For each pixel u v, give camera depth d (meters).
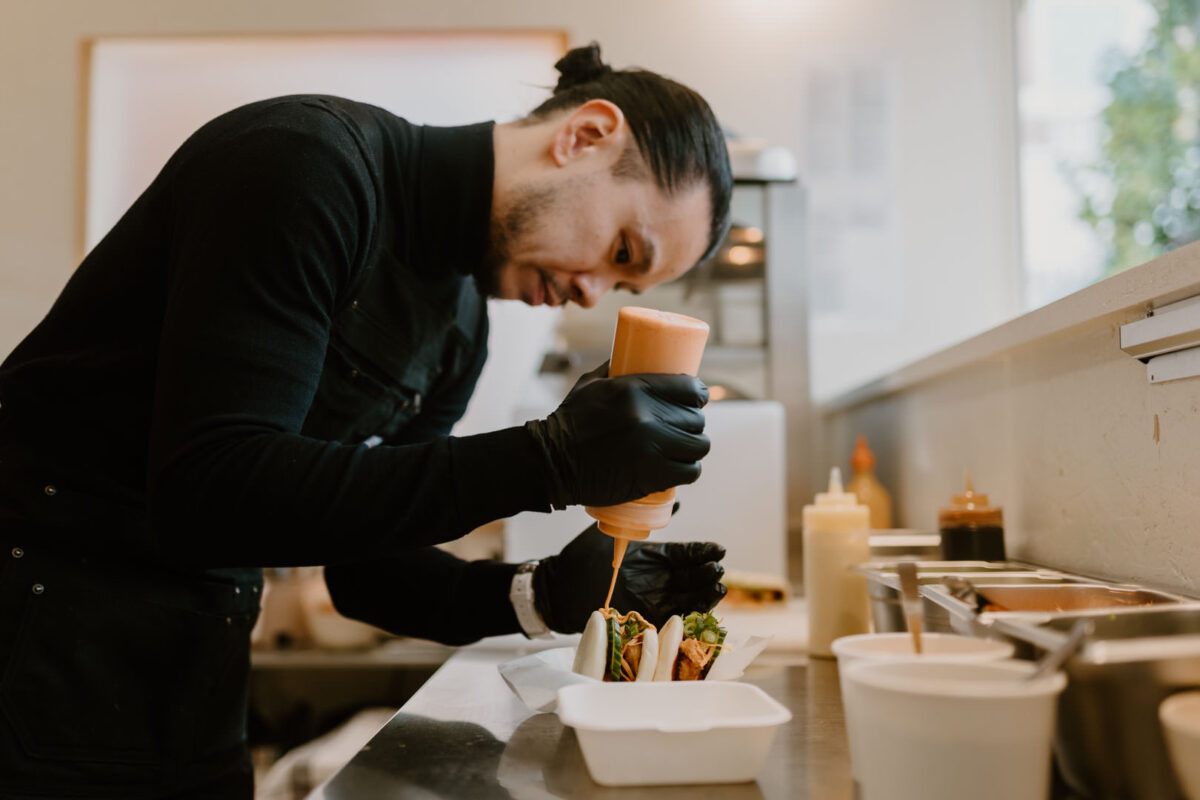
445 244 1.03
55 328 0.95
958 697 0.49
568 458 0.73
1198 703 0.50
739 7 2.99
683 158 1.00
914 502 1.91
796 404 2.46
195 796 1.04
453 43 3.01
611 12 2.98
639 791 0.62
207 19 2.97
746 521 2.20
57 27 2.99
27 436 0.95
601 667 0.83
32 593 0.93
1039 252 2.96
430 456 0.74
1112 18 2.96
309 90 3.02
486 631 1.12
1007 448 1.31
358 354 1.05
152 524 0.75
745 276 2.49
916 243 2.97
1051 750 0.52
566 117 1.03
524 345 3.03
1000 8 2.98
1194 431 0.79
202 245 0.77
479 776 0.66
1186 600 0.70
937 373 1.58
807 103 2.98
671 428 0.75
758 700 0.65
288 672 2.32
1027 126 2.97
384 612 1.20
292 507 0.71
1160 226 2.93
